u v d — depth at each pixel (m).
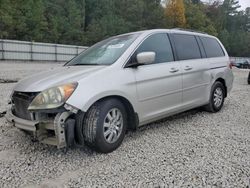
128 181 3.04
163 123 5.32
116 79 3.88
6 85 11.05
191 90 5.24
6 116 4.07
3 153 3.84
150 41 4.61
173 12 72.62
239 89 10.76
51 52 38.19
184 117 5.78
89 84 3.60
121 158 3.64
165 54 4.81
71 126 3.41
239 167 3.35
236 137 4.48
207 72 5.70
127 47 4.30
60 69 4.31
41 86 3.58
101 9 76.00
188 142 4.24
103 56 4.38
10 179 3.12
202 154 3.76
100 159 3.62
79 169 3.35
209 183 2.98
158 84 4.48
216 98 6.15
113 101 3.85
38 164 3.49
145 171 3.27
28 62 33.94
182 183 2.98
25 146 4.10
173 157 3.66
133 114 4.15
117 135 3.95
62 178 3.13
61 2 69.00
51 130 3.48
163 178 3.09
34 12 56.47
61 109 3.36
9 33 51.88
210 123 5.33
